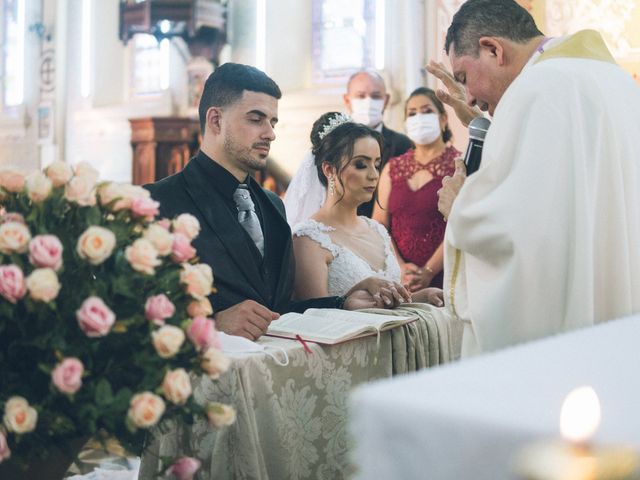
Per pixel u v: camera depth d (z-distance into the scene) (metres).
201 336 1.74
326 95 9.31
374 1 9.21
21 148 11.68
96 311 1.60
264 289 2.82
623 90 2.42
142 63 11.05
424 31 8.01
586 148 2.25
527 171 2.23
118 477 2.43
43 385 1.67
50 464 1.75
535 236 2.20
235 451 2.17
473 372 1.10
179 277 1.80
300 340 2.44
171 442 2.28
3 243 1.61
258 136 2.83
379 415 0.91
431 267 4.57
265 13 9.84
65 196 1.73
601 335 1.40
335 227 3.30
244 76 2.86
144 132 9.94
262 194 3.02
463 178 2.56
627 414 0.92
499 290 2.24
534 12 7.11
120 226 1.77
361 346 2.62
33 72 11.61
